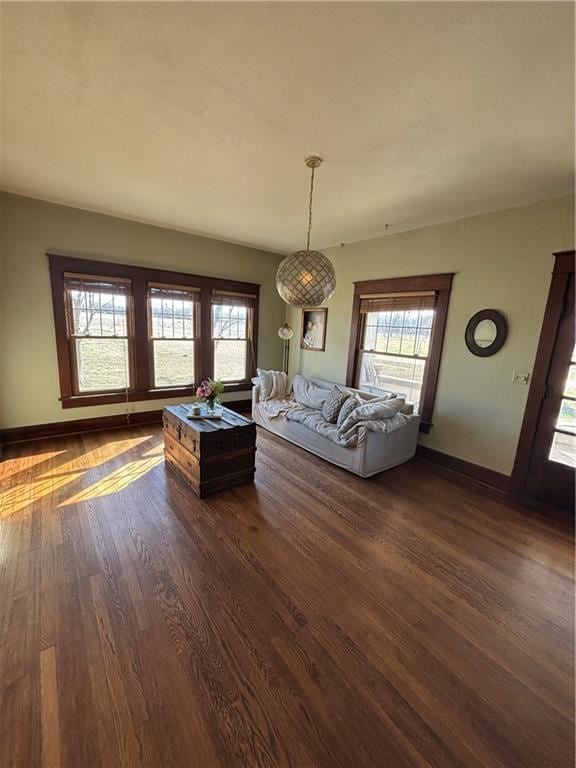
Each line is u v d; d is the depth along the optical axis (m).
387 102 1.67
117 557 2.01
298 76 1.52
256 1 1.17
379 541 2.29
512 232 2.91
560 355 2.70
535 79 1.45
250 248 5.09
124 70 1.53
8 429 3.58
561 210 2.63
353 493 2.94
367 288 4.25
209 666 1.40
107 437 3.90
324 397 4.25
